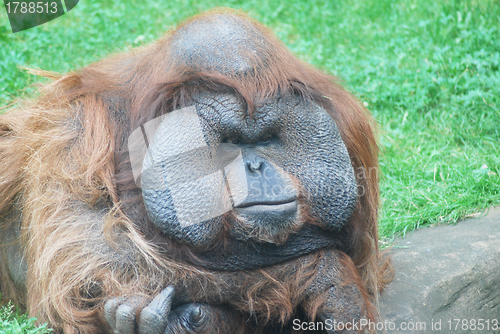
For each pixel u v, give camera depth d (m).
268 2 20.83
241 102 6.96
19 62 15.89
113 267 7.12
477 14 17.52
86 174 7.33
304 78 7.54
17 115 9.16
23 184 8.29
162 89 7.14
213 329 7.37
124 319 6.70
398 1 19.80
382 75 15.66
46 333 7.61
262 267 7.43
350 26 18.95
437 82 15.15
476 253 9.87
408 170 12.60
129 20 19.44
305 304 7.62
